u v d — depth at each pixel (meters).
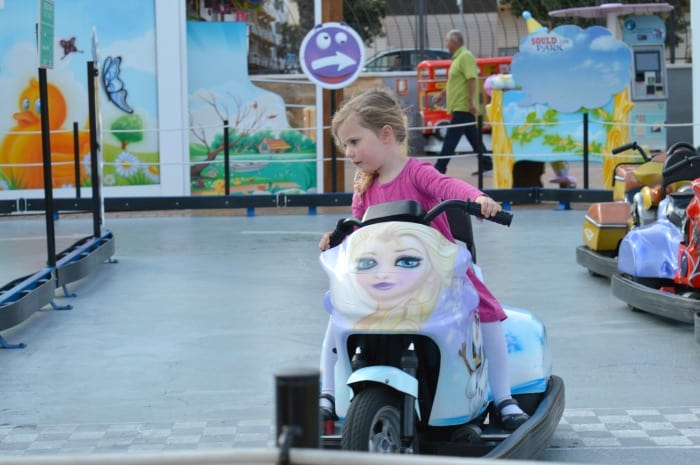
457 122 16.86
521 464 2.71
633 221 9.31
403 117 4.59
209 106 16.89
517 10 27.56
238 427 5.67
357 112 4.47
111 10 16.39
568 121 16.33
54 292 9.00
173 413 5.97
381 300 4.05
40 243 13.07
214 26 16.77
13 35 16.19
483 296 4.61
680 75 22.72
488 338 4.62
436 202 4.56
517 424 4.57
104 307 9.02
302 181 17.19
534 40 15.97
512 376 5.03
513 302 8.90
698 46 16.28
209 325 8.23
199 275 10.48
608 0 26.67
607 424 5.66
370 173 4.57
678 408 5.91
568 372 6.69
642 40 19.05
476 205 4.21
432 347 4.25
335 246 4.58
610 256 9.96
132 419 5.88
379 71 26.33
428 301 4.06
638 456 5.16
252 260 11.36
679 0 27.23
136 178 16.66
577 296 9.12
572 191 15.61
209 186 17.00
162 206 15.84
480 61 24.69
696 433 5.48
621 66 15.89
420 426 4.35
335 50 16.02
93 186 11.38
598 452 5.23
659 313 7.74
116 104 16.50
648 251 8.20
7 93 16.25
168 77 16.61
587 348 7.29
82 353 7.43
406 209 4.27
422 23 26.28
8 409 6.12
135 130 16.56
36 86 16.31
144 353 7.39
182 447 5.35
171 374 6.82
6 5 16.16
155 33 16.55
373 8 26.45
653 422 5.67
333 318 4.19
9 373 6.94
